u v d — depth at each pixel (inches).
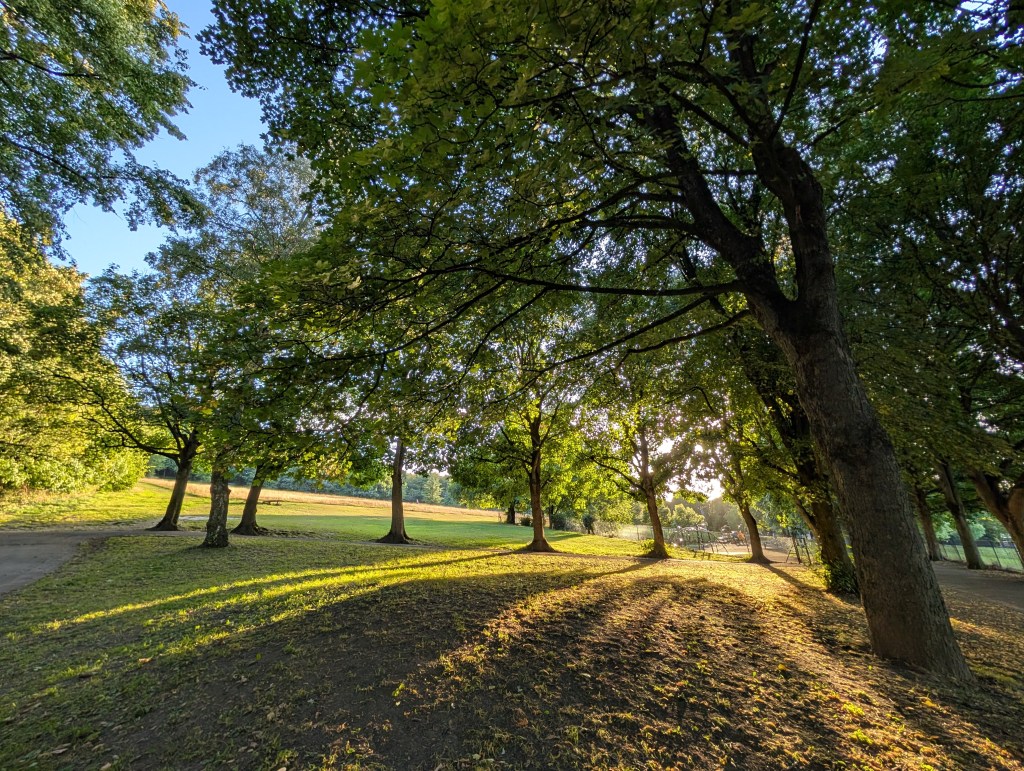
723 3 121.2
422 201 158.1
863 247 399.2
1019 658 226.5
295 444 221.6
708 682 171.6
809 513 435.2
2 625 268.8
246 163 672.4
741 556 1017.5
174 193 480.1
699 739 139.6
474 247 211.3
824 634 236.4
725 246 243.0
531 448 819.4
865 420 206.5
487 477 921.5
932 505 1169.4
